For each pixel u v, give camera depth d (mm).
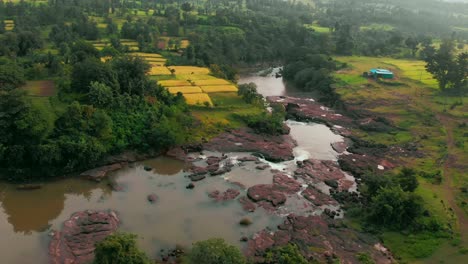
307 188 81312
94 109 85188
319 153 99812
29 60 113812
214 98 117750
